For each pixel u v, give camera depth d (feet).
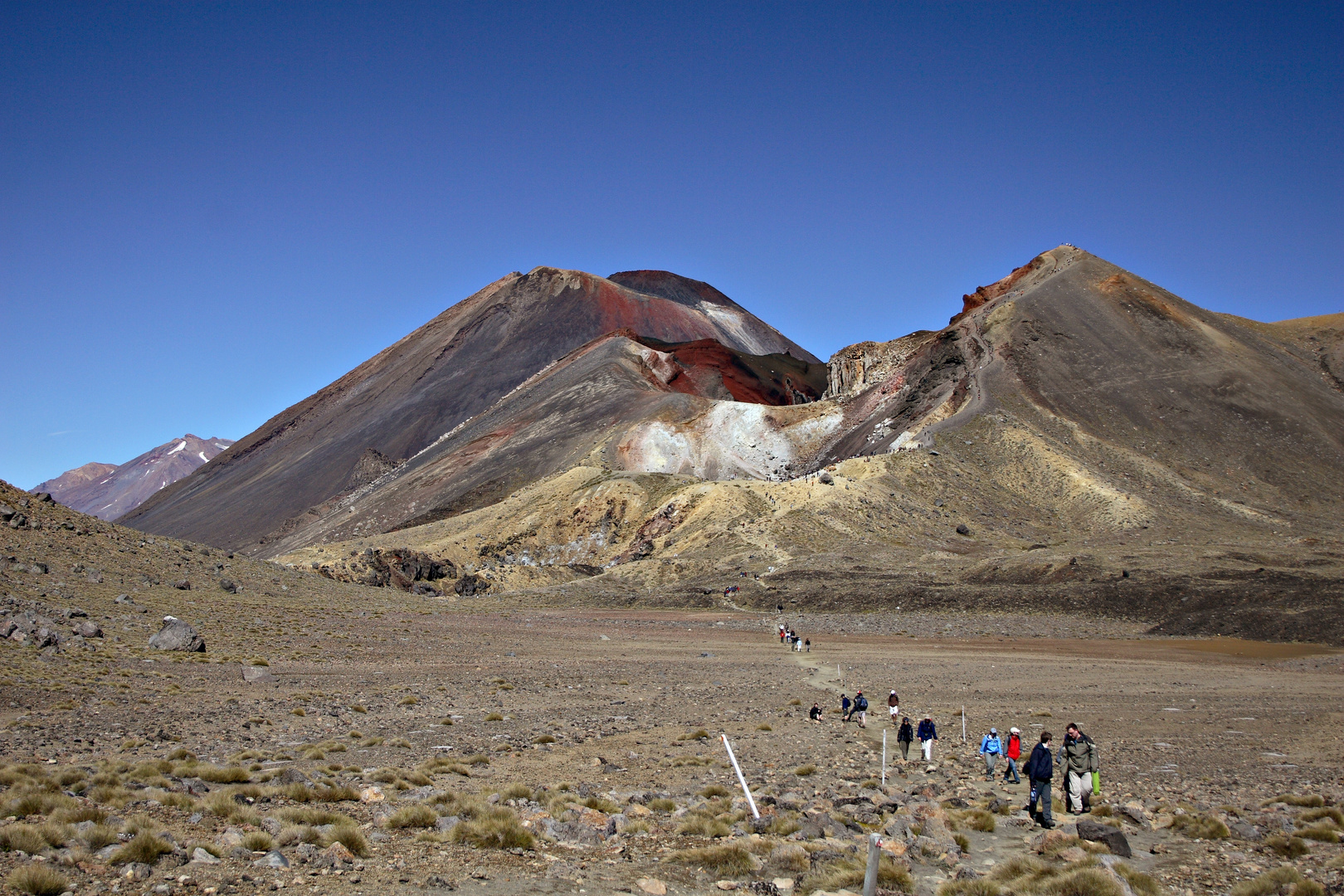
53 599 163.22
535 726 100.94
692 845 48.73
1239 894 43.47
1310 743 98.17
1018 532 414.21
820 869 43.98
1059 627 264.93
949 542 395.75
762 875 43.37
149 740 77.87
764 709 122.21
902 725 90.58
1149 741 100.12
